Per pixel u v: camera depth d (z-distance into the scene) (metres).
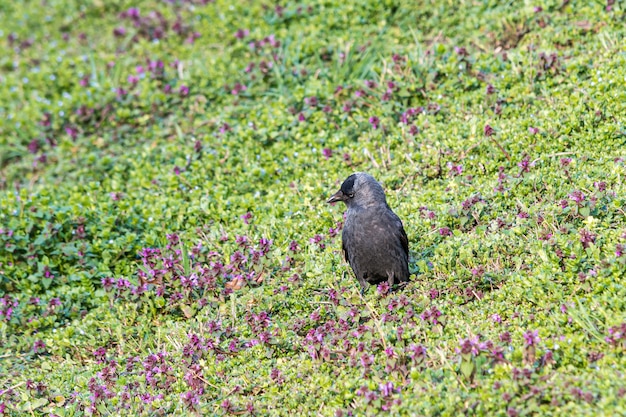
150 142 17.17
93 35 21.67
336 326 10.91
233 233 13.76
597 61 14.68
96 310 12.89
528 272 10.86
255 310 11.77
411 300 10.98
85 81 19.31
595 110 13.44
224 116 16.73
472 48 16.44
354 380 9.78
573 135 13.36
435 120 14.99
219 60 18.36
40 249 14.02
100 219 14.46
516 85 14.84
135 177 16.03
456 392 9.02
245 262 12.75
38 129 18.41
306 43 17.83
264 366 10.68
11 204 14.98
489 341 9.59
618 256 10.28
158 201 14.98
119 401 10.60
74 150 17.56
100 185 16.20
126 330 12.21
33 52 21.61
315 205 14.02
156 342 11.98
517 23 16.73
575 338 9.38
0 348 12.62
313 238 12.99
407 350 9.99
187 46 19.75
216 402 10.20
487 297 10.77
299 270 12.52
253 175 15.09
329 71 17.08
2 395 11.36
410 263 11.99
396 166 14.39
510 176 12.90
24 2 23.94
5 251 14.09
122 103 18.08
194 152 16.02
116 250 13.83
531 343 9.18
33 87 20.05
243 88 17.42
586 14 16.12
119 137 17.48
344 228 11.88
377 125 15.23
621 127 12.98
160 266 13.20
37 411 11.02
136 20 21.06
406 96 15.67
